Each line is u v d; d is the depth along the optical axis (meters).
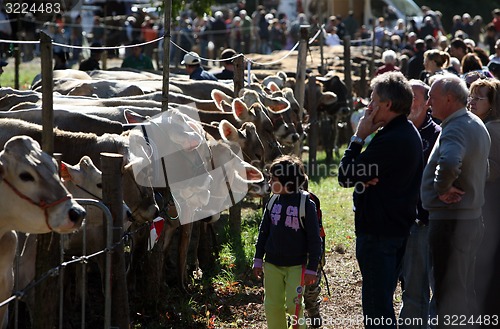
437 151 7.82
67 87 16.19
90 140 9.52
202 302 10.52
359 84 27.56
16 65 22.62
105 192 7.66
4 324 7.29
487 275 8.53
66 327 9.41
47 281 7.21
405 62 27.12
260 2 51.94
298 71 16.98
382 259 7.65
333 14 47.56
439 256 7.87
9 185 6.53
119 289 7.77
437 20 43.72
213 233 12.38
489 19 62.16
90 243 9.26
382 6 48.41
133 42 36.34
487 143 7.80
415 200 7.77
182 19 38.09
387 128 7.67
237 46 40.34
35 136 9.31
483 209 8.62
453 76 7.75
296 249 8.05
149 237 9.74
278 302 8.19
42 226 6.57
